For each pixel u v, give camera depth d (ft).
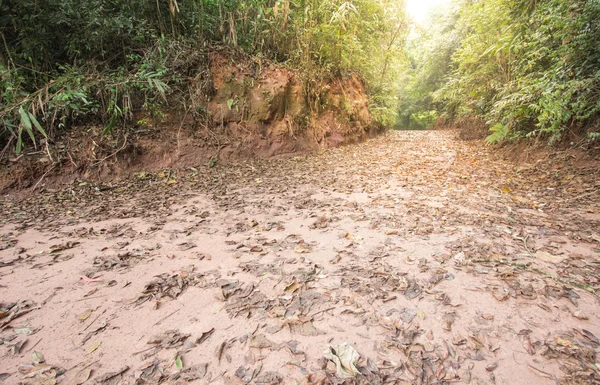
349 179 16.35
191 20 20.11
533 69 16.90
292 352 4.50
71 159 14.48
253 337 4.82
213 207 11.94
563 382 3.84
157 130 17.97
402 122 79.30
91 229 9.55
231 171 17.99
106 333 4.95
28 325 5.13
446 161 20.07
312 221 10.30
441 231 8.94
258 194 13.79
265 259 7.54
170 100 18.84
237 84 21.22
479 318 5.14
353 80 33.73
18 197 12.70
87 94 15.10
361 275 6.64
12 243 8.55
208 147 19.30
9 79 13.03
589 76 12.96
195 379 4.03
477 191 13.03
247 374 4.11
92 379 4.02
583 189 11.54
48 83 14.55
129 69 17.72
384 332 4.88
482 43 24.02
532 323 4.96
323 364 4.25
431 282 6.28
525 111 15.89
